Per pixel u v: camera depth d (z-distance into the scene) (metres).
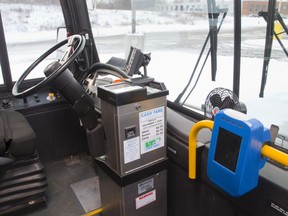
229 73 1.80
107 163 1.48
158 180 1.51
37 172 1.90
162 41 2.31
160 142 1.45
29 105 2.44
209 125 1.13
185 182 1.55
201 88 2.04
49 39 2.61
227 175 1.00
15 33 2.46
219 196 1.33
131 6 2.40
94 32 2.63
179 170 1.58
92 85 2.00
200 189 1.45
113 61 2.18
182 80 2.19
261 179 1.11
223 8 1.71
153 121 1.38
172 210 1.72
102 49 2.65
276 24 1.57
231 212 1.29
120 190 1.39
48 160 2.62
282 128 1.50
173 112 1.80
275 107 1.73
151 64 2.37
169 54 2.27
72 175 2.41
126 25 2.49
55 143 2.62
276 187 1.06
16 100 2.54
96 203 2.03
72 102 1.72
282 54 1.64
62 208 1.99
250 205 1.17
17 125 1.94
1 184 1.80
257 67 1.72
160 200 1.57
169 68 2.27
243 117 0.96
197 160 1.38
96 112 1.80
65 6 2.54
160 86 1.43
